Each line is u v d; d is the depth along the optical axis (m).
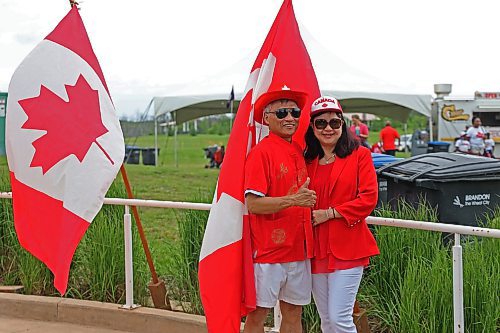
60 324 5.96
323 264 4.11
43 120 5.30
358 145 4.09
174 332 5.54
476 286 4.39
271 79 4.40
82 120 5.36
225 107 21.45
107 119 5.48
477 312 4.38
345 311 4.05
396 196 6.27
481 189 5.98
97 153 5.31
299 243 4.08
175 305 5.94
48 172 5.24
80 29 5.59
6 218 6.75
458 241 4.13
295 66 4.54
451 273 4.46
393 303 4.87
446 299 4.41
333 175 4.04
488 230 3.98
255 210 3.96
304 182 4.06
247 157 4.12
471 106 21.69
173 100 18.59
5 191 6.88
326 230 4.07
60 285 5.17
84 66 5.51
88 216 5.22
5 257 6.75
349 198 4.04
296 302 4.18
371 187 3.98
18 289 6.45
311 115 4.08
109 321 5.82
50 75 5.39
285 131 4.06
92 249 6.15
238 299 4.11
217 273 4.12
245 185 4.03
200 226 5.86
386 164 6.65
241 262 4.11
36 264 6.40
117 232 6.14
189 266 5.86
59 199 5.23
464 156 6.39
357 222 4.01
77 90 5.42
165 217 10.45
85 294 6.23
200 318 5.50
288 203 3.87
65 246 5.18
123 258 6.10
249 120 4.21
